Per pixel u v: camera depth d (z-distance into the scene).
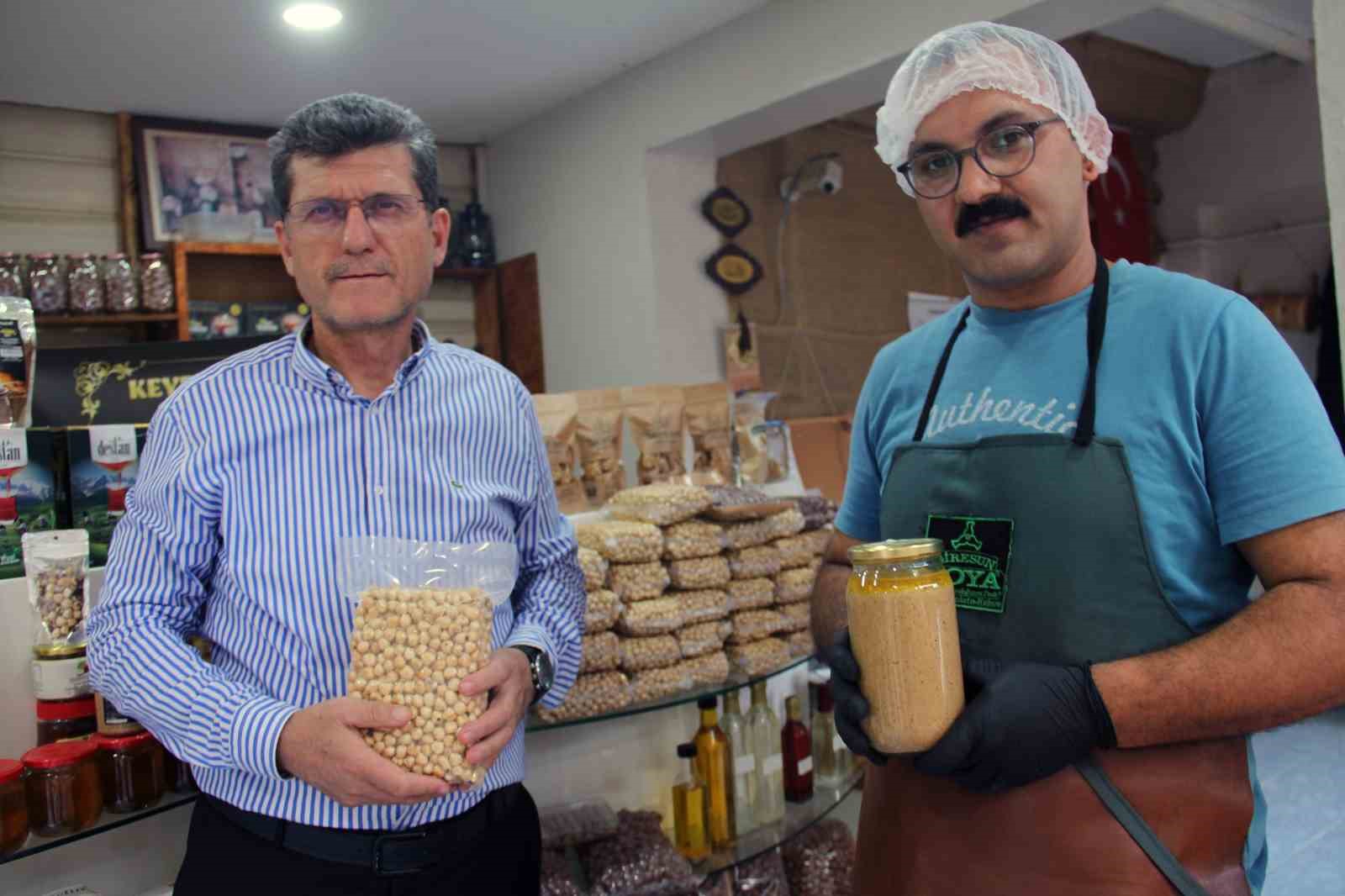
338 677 1.34
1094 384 1.15
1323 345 4.95
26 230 4.07
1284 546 1.03
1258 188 5.20
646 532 2.11
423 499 1.42
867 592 1.07
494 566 1.29
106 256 3.91
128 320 3.96
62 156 4.15
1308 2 3.89
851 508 1.48
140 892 1.60
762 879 2.29
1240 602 1.12
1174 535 1.09
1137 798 1.07
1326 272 4.97
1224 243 5.38
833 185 4.45
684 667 2.14
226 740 1.20
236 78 3.92
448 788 1.14
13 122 4.05
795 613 2.37
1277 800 3.16
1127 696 1.02
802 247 4.70
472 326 5.26
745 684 2.19
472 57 3.94
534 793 2.09
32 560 1.50
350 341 1.41
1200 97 5.35
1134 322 1.15
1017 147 1.14
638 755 2.23
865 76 3.46
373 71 3.99
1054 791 1.09
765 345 4.54
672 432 2.61
